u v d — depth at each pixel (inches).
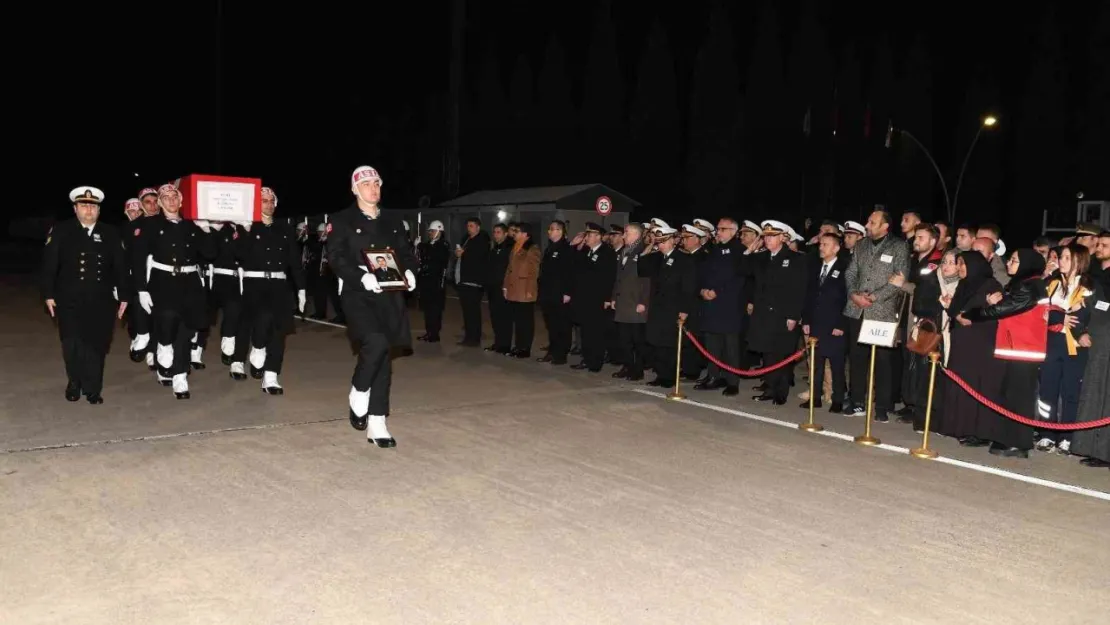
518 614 176.9
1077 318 305.9
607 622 174.2
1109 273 307.1
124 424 326.3
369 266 294.4
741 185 1881.2
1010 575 203.0
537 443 311.9
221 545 209.9
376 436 303.0
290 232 400.8
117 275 364.8
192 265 380.5
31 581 188.1
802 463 293.3
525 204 1007.0
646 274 431.5
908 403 360.2
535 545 213.9
